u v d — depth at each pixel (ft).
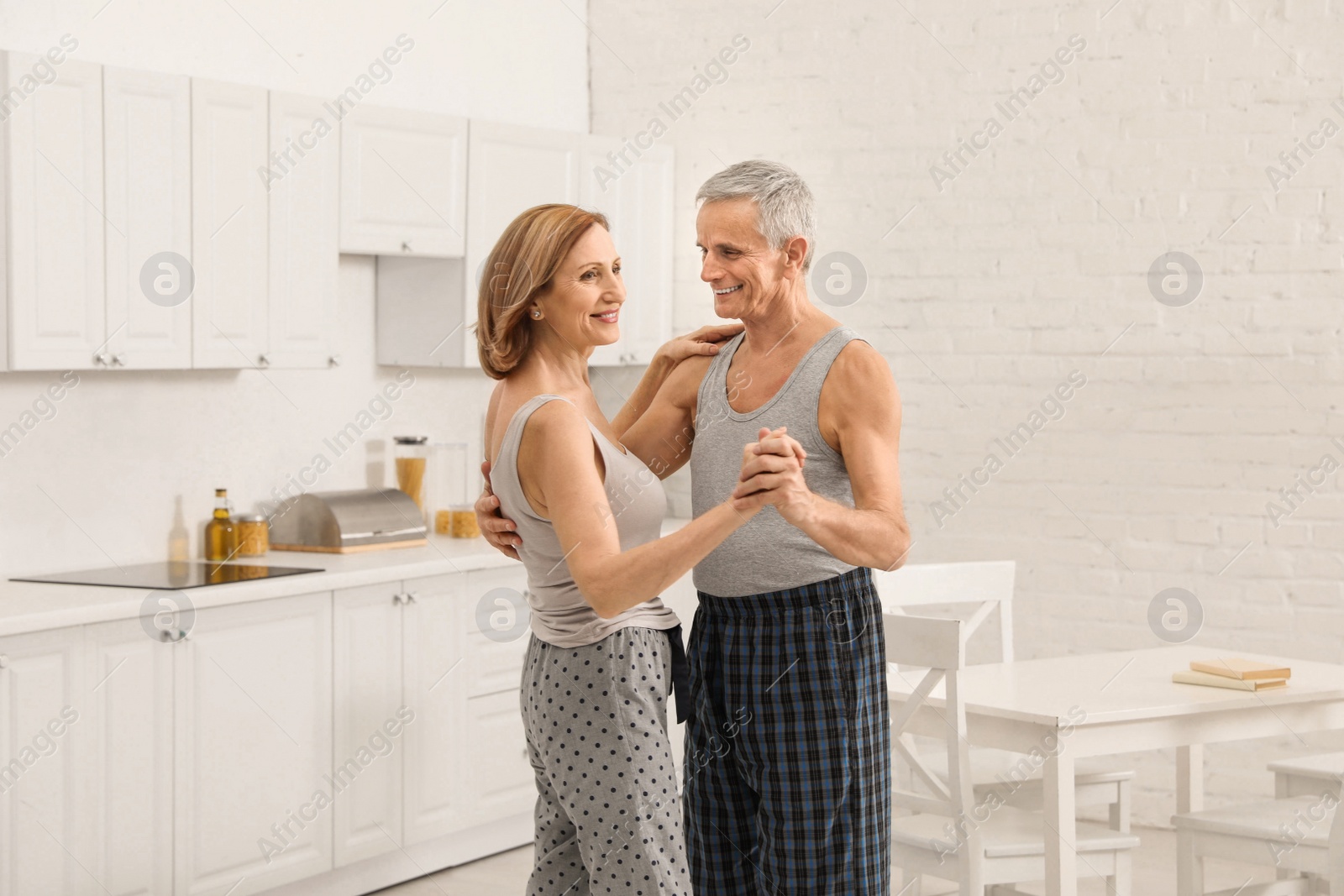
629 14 16.81
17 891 9.58
